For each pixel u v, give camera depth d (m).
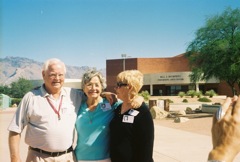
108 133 3.82
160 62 77.19
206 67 23.95
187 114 26.06
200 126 16.23
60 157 3.74
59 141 3.70
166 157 8.48
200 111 29.45
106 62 79.00
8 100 42.09
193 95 61.38
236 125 0.80
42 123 3.69
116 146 3.53
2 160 8.07
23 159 8.30
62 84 3.80
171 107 39.12
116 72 78.00
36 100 3.72
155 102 26.00
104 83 3.89
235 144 0.79
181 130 14.70
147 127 3.43
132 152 3.46
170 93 76.69
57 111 3.73
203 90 73.56
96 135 3.78
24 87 116.75
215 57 23.06
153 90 77.38
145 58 77.00
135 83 3.50
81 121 3.83
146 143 3.42
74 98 3.93
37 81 93.62
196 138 11.95
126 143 3.46
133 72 3.58
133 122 3.44
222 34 23.83
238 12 23.27
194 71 25.86
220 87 71.56
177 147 9.98
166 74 73.25
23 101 3.74
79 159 3.88
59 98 3.80
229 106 0.85
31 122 3.75
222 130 0.81
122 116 3.53
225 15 23.62
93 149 3.79
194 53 25.42
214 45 23.34
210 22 24.12
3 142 10.81
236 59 22.31
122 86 3.54
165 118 22.41
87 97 3.97
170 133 13.51
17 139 3.73
